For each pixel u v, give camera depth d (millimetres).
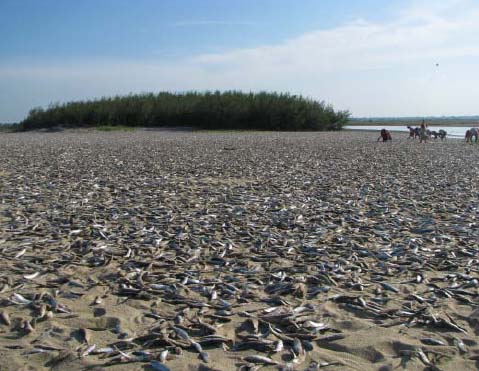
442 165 24156
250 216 11992
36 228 10680
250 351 5430
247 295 7012
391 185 17312
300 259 8672
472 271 8078
